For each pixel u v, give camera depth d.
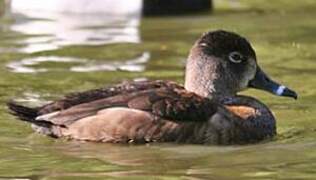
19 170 12.88
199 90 15.15
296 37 22.34
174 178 12.52
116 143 14.11
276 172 12.82
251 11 25.84
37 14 25.12
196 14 25.56
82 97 14.48
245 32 23.00
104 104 14.29
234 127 14.45
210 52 15.19
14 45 21.08
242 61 15.30
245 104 14.98
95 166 13.05
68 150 13.78
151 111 14.23
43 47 20.89
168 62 19.78
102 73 18.62
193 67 15.22
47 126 14.19
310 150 13.96
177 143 14.18
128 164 13.19
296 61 19.97
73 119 14.18
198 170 12.92
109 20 24.58
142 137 14.11
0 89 17.22
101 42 21.66
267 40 22.02
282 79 18.41
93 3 25.25
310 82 18.14
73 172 12.79
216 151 13.95
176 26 23.91
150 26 23.91
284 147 14.18
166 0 25.34
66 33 22.62
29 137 14.38
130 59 20.00
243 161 13.39
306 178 12.54
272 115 14.98
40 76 18.23
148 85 14.74
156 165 13.13
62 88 17.36
